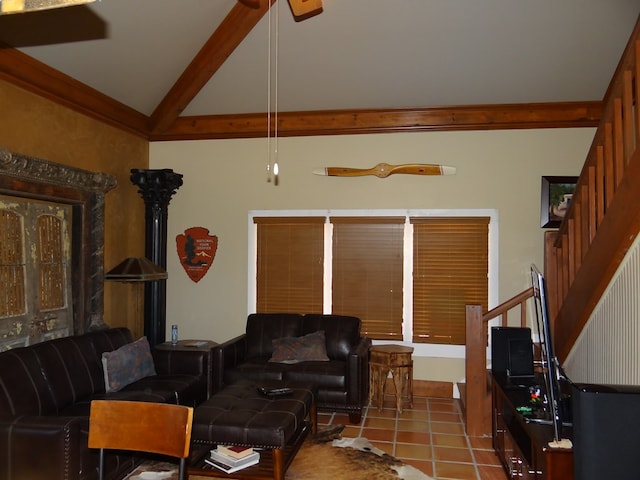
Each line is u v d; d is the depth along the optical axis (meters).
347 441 3.94
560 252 4.46
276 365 4.56
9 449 2.62
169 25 4.27
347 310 5.49
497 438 3.64
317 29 4.47
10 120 3.85
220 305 5.73
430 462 3.57
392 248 5.42
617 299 3.11
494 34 4.36
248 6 4.20
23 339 3.95
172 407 1.93
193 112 5.59
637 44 2.89
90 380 3.70
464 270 5.28
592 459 2.00
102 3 3.74
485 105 5.15
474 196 5.27
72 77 4.33
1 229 3.77
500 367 3.73
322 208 5.55
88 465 2.85
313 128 5.50
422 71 4.80
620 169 3.13
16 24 3.56
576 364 3.92
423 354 5.34
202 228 5.77
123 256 5.34
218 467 3.02
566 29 4.27
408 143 5.39
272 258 5.66
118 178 5.27
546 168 5.15
